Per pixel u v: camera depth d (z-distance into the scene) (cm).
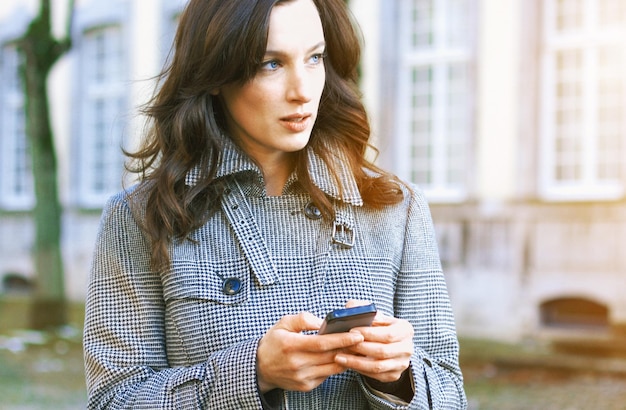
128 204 180
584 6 1073
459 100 1144
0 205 1534
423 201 190
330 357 149
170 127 178
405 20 1170
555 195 1072
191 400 158
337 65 185
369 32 1185
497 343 1056
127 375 171
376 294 174
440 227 1129
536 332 1062
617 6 1060
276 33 162
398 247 181
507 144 1097
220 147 174
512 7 1098
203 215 175
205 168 174
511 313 1084
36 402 755
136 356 172
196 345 168
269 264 171
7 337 1129
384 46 1175
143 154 184
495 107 1106
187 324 169
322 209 175
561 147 1086
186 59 173
